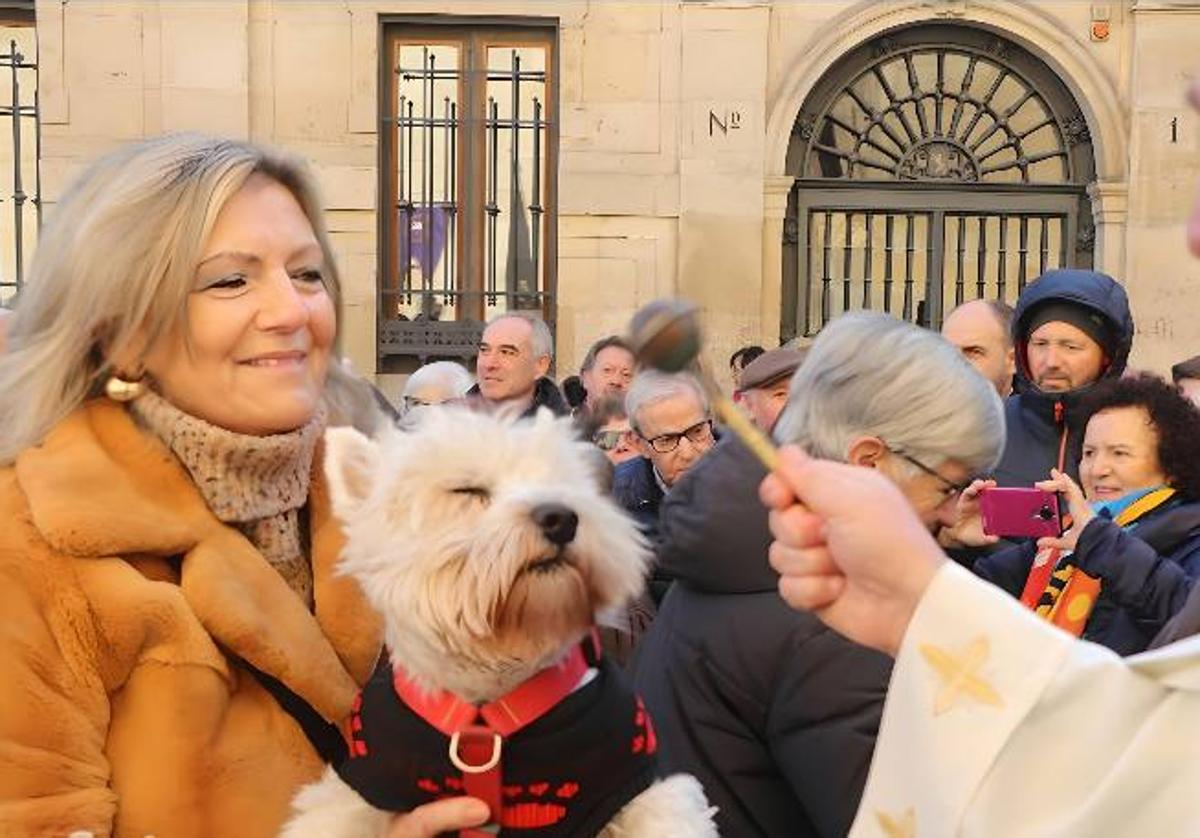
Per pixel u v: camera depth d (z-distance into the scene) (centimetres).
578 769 164
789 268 1024
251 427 196
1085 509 312
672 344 137
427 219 1008
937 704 127
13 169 1012
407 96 1003
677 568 218
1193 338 980
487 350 596
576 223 987
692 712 215
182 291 191
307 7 971
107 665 180
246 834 181
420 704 168
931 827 125
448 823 161
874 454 213
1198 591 183
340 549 205
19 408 193
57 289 195
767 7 974
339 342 222
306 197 209
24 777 170
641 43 979
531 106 1004
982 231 1027
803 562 135
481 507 164
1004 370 479
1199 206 115
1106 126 988
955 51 1015
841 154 1020
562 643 162
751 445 138
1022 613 127
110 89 962
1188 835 120
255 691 192
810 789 203
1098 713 123
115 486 187
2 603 174
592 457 178
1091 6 984
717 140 980
